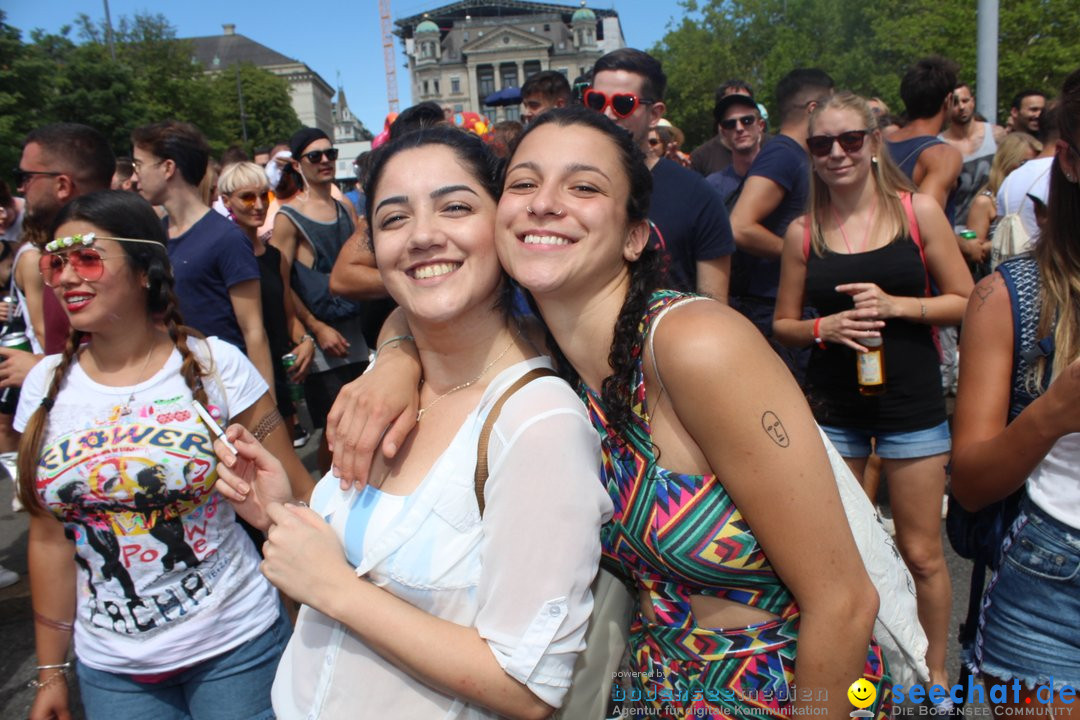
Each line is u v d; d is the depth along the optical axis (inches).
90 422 72.6
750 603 55.4
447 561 50.3
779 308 117.9
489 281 54.0
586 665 53.4
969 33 719.7
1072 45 697.6
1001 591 64.1
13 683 120.0
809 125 107.4
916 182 165.5
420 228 52.3
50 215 115.7
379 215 54.0
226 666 75.9
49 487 71.3
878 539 57.6
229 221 123.6
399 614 48.8
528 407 49.4
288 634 82.6
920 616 104.6
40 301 119.3
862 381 102.3
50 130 114.0
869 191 107.4
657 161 118.9
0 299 160.9
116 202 73.8
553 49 3673.7
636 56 117.5
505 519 47.6
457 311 52.8
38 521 76.5
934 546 102.9
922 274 105.0
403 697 52.0
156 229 76.7
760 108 202.2
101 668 74.2
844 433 109.1
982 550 68.4
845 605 49.4
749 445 47.4
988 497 62.2
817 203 111.7
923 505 103.0
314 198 174.6
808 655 50.4
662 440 52.6
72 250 71.0
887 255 105.3
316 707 54.7
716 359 47.0
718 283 118.3
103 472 70.2
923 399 102.7
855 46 1076.5
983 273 195.8
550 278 50.6
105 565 72.8
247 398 79.4
